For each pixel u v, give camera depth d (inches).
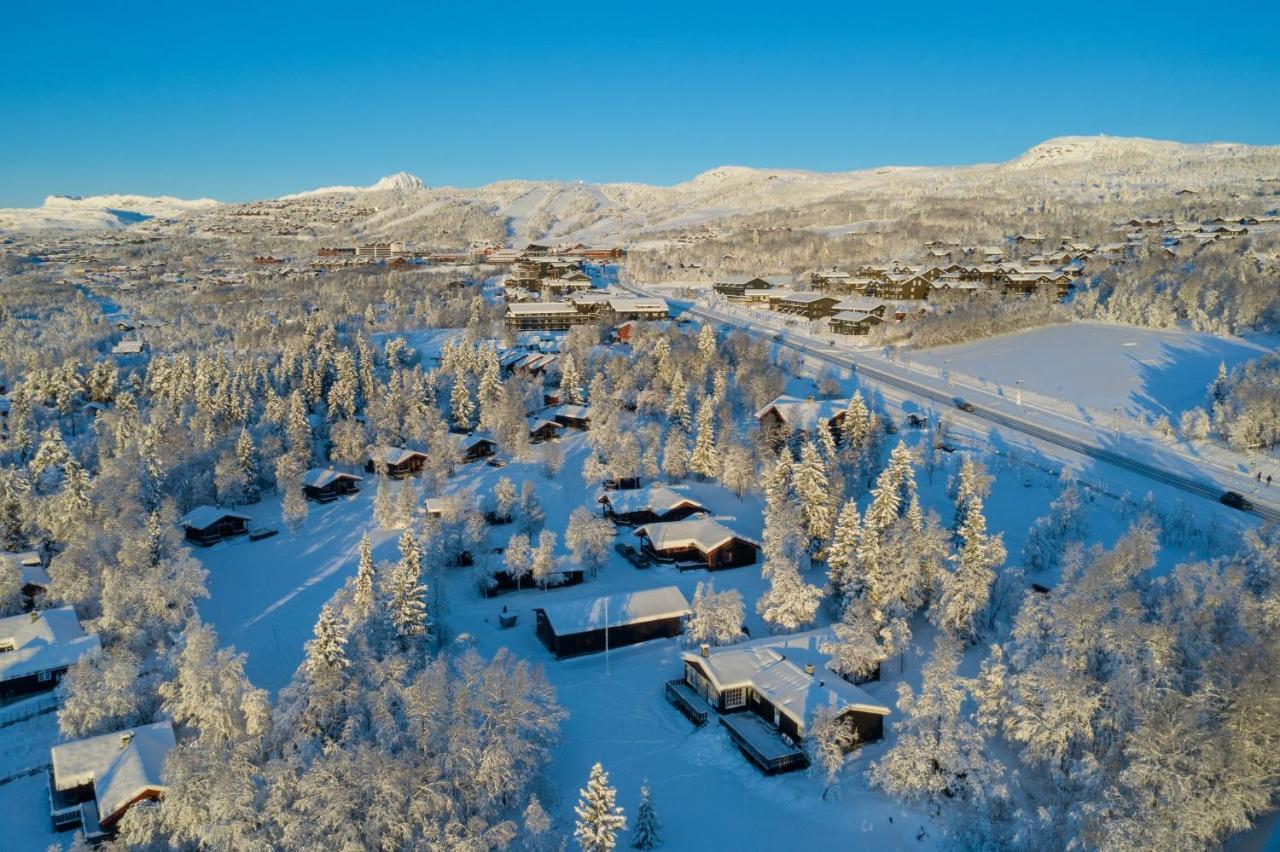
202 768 2139.5
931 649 2942.9
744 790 2352.4
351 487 5128.0
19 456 5492.1
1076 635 2241.6
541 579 3654.0
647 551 3959.2
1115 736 2075.5
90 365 7308.1
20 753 2672.2
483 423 5905.5
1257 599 2474.2
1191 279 7662.4
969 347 7470.5
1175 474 4443.9
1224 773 1827.0
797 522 3639.3
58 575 3508.9
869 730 2507.4
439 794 2031.3
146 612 3230.8
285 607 3627.0
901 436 5167.3
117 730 2650.1
